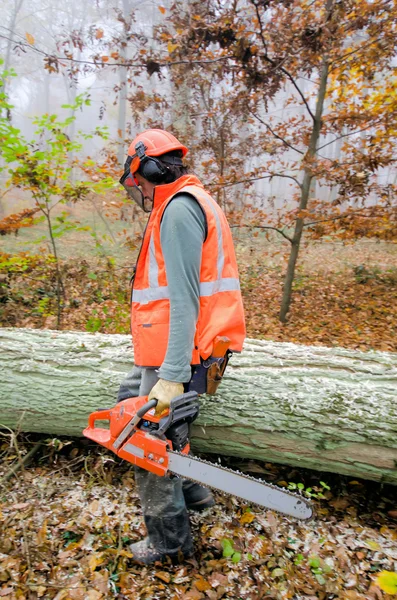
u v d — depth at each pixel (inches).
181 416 53.9
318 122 188.2
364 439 75.4
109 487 85.9
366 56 172.6
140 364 59.0
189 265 50.3
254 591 64.4
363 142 189.2
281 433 79.0
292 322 211.5
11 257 168.6
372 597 62.8
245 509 81.0
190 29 158.2
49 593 62.8
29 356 96.4
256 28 164.4
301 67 179.0
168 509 64.9
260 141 217.8
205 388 59.2
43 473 90.1
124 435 57.1
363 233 200.1
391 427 74.5
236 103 184.1
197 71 191.8
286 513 49.9
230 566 68.7
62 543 72.2
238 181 196.9
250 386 84.4
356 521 78.9
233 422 80.4
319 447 77.8
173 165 56.9
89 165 153.9
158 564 69.0
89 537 73.5
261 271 295.9
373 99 189.6
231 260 59.1
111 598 62.8
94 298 194.2
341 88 196.7
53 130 141.8
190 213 51.4
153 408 56.3
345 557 70.0
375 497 84.5
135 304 59.4
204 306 54.7
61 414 89.0
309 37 156.9
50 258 167.6
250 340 107.3
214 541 74.4
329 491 86.2
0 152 138.1
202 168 210.2
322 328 203.3
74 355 97.3
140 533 75.5
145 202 64.4
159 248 54.9
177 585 65.5
